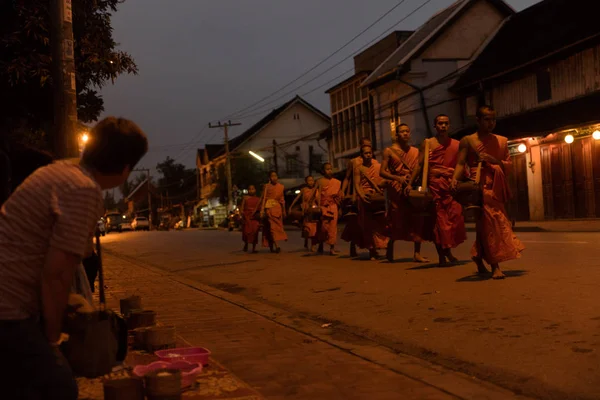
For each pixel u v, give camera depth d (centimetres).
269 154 5919
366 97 4009
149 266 1380
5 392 268
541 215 2394
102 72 1062
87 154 289
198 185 8188
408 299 702
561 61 2309
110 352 335
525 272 841
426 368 435
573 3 2605
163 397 311
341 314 652
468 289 733
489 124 760
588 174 2153
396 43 3831
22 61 924
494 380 405
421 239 1032
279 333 570
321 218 1383
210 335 562
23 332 268
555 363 427
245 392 366
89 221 274
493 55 2881
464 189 770
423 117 3177
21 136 1140
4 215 272
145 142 297
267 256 1451
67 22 713
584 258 980
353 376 416
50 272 265
